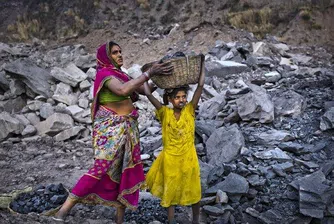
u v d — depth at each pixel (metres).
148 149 6.47
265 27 13.49
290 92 7.04
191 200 4.07
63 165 6.46
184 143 4.00
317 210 4.56
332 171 5.20
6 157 6.94
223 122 6.75
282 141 5.90
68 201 3.80
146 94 4.00
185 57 3.82
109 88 3.76
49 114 8.35
